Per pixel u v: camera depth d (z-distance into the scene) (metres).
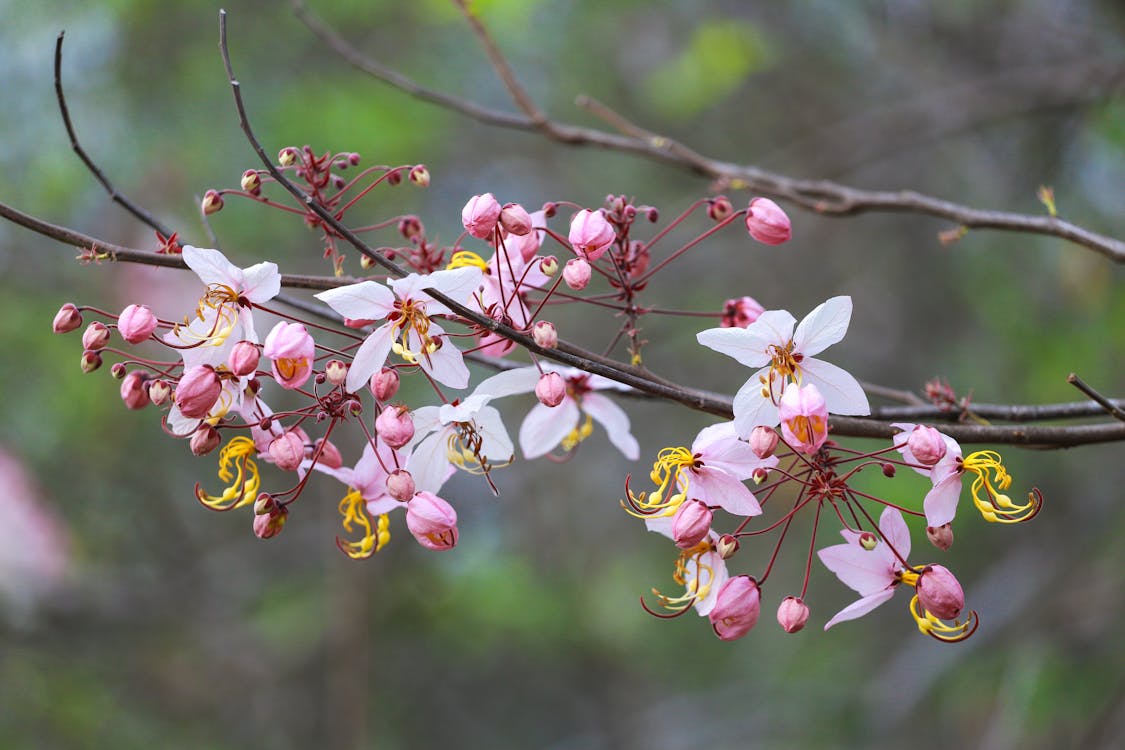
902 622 9.86
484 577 8.53
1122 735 6.85
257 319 6.64
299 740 8.52
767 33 9.59
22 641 8.17
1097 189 7.97
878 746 8.60
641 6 9.84
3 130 8.16
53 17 8.14
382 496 3.34
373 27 8.75
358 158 3.51
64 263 8.27
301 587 8.63
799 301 10.04
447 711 9.47
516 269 3.44
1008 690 7.62
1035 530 8.70
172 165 8.27
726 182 4.99
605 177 10.09
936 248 9.78
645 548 10.18
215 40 8.40
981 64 9.20
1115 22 8.29
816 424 2.90
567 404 3.85
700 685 10.24
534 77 10.02
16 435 8.18
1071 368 7.90
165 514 8.80
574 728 9.92
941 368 9.23
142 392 3.21
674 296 9.84
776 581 10.40
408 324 3.13
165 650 8.58
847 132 8.45
